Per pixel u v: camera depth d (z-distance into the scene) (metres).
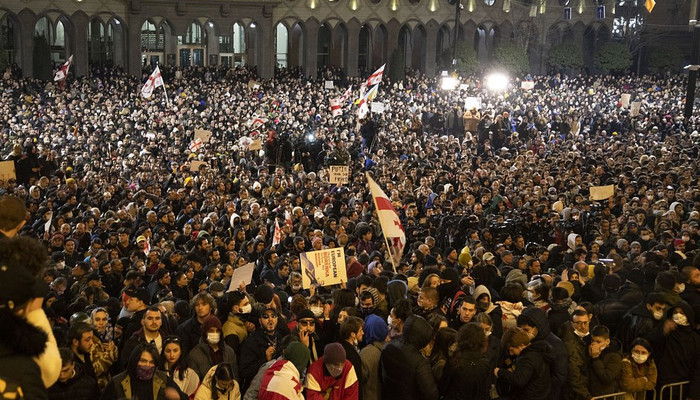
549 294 9.80
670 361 9.23
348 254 14.84
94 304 10.55
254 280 14.40
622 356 9.08
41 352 3.71
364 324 8.72
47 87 48.22
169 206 18.94
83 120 40.88
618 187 24.67
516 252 17.20
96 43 59.72
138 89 50.81
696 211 19.34
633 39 72.12
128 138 35.44
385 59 67.75
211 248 15.16
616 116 48.69
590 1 71.94
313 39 64.69
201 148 32.97
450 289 10.05
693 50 44.03
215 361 8.34
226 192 23.88
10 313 3.60
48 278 11.81
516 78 62.56
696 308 9.67
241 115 45.34
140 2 58.91
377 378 8.26
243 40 64.62
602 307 10.59
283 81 55.94
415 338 7.82
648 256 13.70
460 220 18.88
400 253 12.61
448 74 56.88
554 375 8.35
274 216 19.03
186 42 62.75
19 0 55.53
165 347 7.70
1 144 35.25
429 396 7.68
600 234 18.83
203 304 8.64
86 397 7.48
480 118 43.41
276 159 33.72
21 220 4.73
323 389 7.58
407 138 36.75
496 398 8.37
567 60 68.62
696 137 38.38
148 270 13.77
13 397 3.53
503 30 70.00
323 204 22.00
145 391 7.15
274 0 62.03
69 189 20.73
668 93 60.38
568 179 25.98
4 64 53.38
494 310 9.80
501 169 28.92
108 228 16.89
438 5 68.00
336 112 42.84
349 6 65.38
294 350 7.73
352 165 30.52
